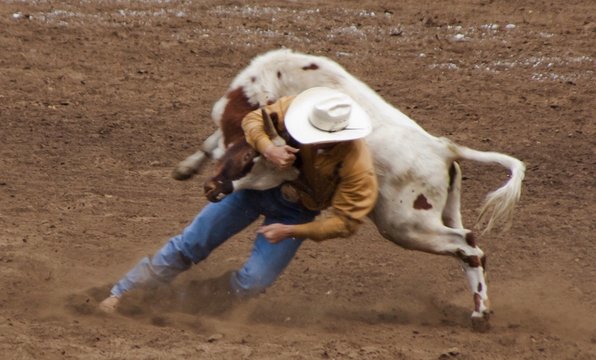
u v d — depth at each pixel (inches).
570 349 666.8
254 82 688.4
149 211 925.8
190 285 722.8
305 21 1667.1
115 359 604.7
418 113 1256.8
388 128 688.4
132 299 705.6
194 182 1008.9
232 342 644.1
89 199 944.9
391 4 1800.0
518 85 1374.3
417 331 693.3
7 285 732.0
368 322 711.7
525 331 705.6
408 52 1518.2
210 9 1722.4
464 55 1508.4
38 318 676.1
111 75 1359.5
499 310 745.6
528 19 1710.1
